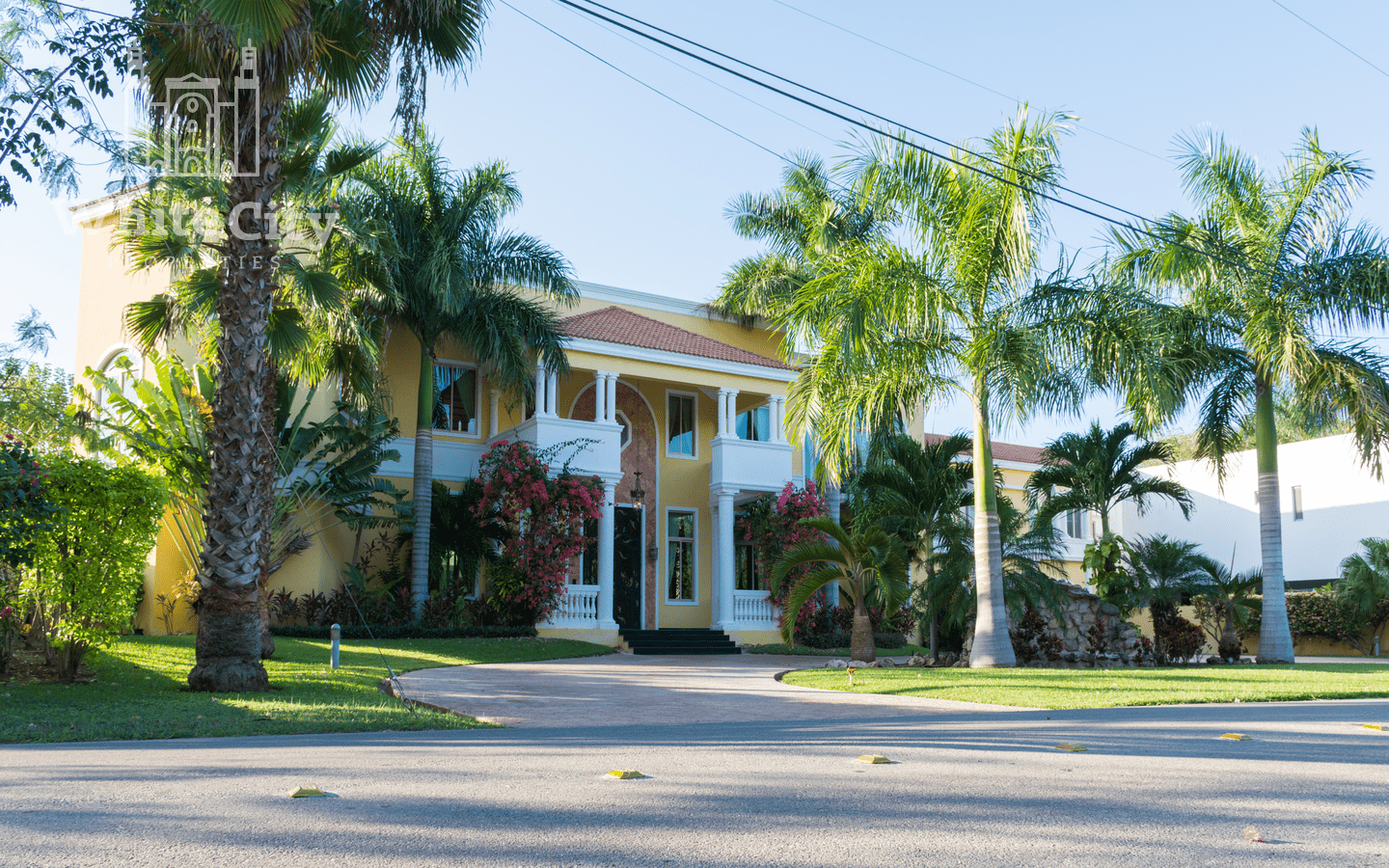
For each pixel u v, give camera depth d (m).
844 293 16.30
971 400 17.28
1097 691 12.07
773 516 27.17
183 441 16.84
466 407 26.53
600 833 3.52
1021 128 16.30
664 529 28.27
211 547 10.88
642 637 24.77
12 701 9.30
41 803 4.07
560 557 23.67
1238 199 18.98
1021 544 18.95
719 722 8.93
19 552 10.31
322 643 18.09
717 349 28.05
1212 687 12.59
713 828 3.62
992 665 16.44
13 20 9.32
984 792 4.48
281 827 3.60
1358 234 18.55
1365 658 26.78
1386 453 18.17
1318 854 3.26
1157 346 16.58
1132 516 38.84
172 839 3.38
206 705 9.20
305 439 20.34
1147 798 4.34
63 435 18.09
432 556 23.77
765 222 27.80
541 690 12.58
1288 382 18.58
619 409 28.31
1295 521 33.69
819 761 5.57
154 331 16.61
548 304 28.17
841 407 17.41
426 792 4.41
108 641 11.42
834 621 27.56
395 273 21.09
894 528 20.42
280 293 15.94
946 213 17.08
